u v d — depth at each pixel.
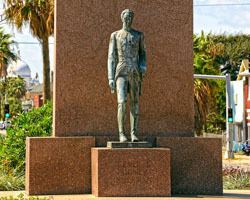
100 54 15.28
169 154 14.21
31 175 14.49
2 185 16.69
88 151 14.79
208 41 50.53
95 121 15.18
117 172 13.98
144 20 15.59
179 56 15.73
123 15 14.60
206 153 15.23
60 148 14.66
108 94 15.27
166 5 15.73
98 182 13.90
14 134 19.97
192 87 15.77
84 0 15.28
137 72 14.47
